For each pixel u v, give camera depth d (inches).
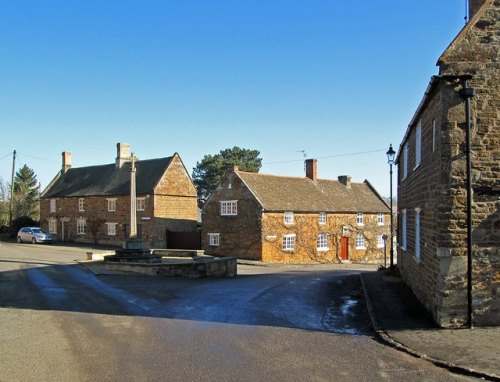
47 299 609.3
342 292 742.5
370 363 347.3
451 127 460.4
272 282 860.6
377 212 2044.8
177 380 303.4
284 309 566.3
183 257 1365.7
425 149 553.6
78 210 2217.0
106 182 2175.2
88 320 486.0
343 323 496.1
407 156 759.7
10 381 300.0
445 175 460.8
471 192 459.5
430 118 523.2
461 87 462.3
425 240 549.0
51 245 1975.9
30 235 2076.8
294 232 1715.1
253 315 522.9
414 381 309.3
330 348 388.2
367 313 557.0
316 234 1790.1
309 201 1808.6
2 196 3112.7
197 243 1891.0
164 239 1953.7
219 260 997.2
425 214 551.2
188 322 480.4
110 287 726.5
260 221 1620.3
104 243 2087.8
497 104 465.7
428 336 419.5
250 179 1731.1
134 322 477.7
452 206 458.6
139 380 303.3
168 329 447.2
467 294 452.8
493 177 462.0
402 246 841.5
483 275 457.4
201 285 781.9
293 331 448.1
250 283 833.5
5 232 2583.7
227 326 463.5
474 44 470.3
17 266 1041.5
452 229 457.7
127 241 1079.6
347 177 2111.2
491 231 458.6
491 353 366.0
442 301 455.8
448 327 452.1
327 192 1958.7
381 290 698.2
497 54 468.8
